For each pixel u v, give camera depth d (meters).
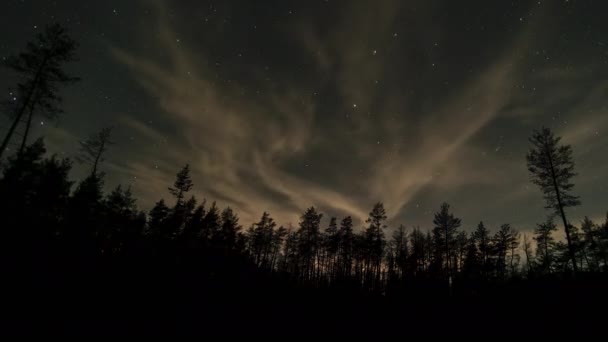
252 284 27.73
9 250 14.80
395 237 52.69
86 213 27.22
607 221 35.31
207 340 14.37
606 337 13.57
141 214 40.75
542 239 39.41
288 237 56.06
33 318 11.22
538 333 15.53
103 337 11.79
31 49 19.83
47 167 27.91
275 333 17.28
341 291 32.12
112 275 17.53
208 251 33.84
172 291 19.02
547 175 23.53
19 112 19.66
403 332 19.25
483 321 18.98
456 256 42.88
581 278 20.02
